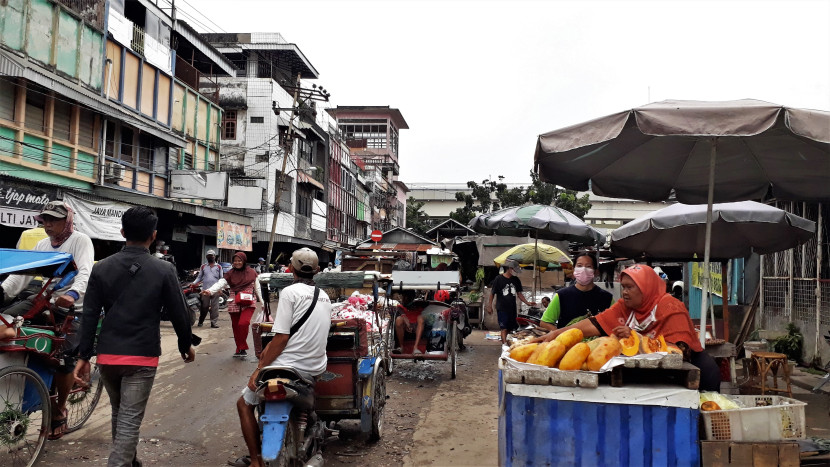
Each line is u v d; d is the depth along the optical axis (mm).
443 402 7238
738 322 11938
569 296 5750
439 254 21578
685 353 3838
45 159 15000
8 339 4367
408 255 21844
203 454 5199
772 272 11102
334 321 5020
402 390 7918
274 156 32625
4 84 13750
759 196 6500
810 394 7531
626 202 62000
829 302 9164
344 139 52312
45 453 5031
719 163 5992
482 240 20125
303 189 38219
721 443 3230
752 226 8555
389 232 26000
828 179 5980
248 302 9766
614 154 5777
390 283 6746
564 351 3600
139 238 4008
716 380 3904
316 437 4496
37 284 5297
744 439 3289
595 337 4020
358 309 5875
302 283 4453
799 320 10086
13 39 13594
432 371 9336
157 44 21219
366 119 71062
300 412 4262
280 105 33375
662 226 8086
